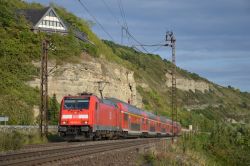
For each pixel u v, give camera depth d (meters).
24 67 64.75
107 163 20.22
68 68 66.94
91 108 36.53
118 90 80.81
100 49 88.44
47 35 74.12
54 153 23.12
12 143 25.53
